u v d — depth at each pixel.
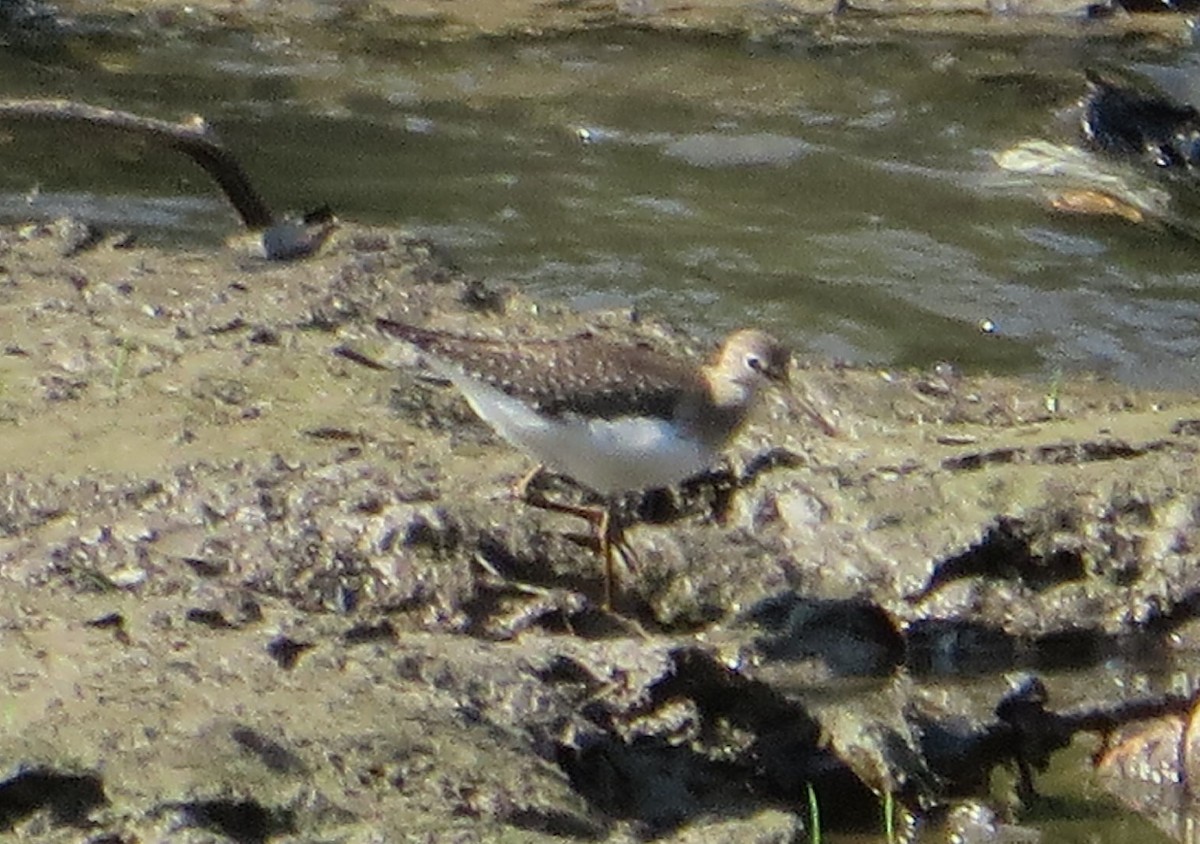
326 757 9.27
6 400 12.42
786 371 11.76
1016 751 10.99
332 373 13.14
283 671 9.90
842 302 16.36
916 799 10.52
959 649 11.44
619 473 11.11
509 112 19.69
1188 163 18.97
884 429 13.16
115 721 9.27
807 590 11.51
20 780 8.85
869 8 22.27
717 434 11.41
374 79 20.30
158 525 11.18
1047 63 21.20
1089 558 11.81
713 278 16.62
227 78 20.23
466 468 12.03
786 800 10.37
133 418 12.30
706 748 10.31
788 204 18.03
